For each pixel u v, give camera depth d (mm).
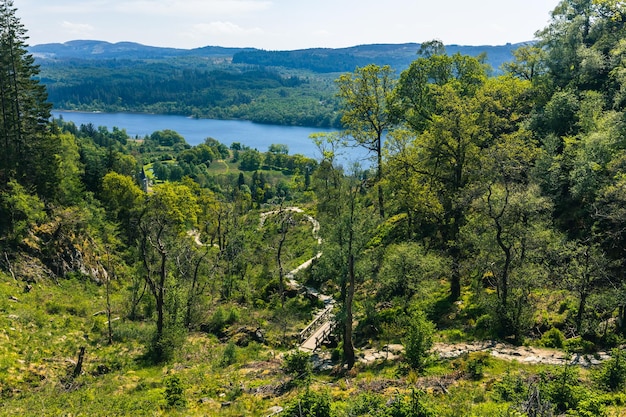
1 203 41188
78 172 63531
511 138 34125
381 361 25703
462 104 34188
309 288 46031
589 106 38656
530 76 58906
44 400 22328
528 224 28391
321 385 23062
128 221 63062
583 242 29094
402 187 36000
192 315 37750
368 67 47750
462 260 32062
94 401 22250
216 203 71000
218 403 21938
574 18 53125
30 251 40438
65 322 32875
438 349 25344
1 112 48562
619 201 27000
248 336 34594
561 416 15117
